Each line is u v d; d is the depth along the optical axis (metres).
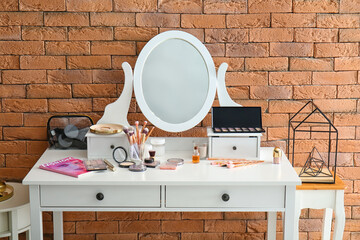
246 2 2.43
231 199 2.01
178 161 2.21
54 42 2.45
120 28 2.44
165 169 2.12
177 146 2.46
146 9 2.43
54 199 2.00
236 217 2.64
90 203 2.01
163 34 2.37
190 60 2.38
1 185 2.33
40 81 2.48
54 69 2.47
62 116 2.47
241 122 2.33
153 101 2.40
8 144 2.54
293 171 2.09
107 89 2.50
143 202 2.02
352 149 2.56
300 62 2.48
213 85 2.39
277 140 2.56
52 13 2.42
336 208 2.20
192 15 2.43
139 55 2.37
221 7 2.43
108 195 2.01
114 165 2.18
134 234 2.66
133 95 2.49
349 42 2.46
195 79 2.39
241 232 2.66
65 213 2.62
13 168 2.56
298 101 2.52
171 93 2.40
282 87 2.50
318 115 2.53
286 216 2.01
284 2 2.43
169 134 2.53
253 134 2.23
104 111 2.45
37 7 2.41
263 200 2.01
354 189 2.60
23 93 2.49
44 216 2.62
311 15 2.44
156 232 2.66
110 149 2.26
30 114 2.51
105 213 2.63
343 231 2.42
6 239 2.62
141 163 2.15
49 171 2.08
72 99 2.50
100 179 1.98
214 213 2.64
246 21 2.44
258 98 2.51
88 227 2.64
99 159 2.21
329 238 2.48
